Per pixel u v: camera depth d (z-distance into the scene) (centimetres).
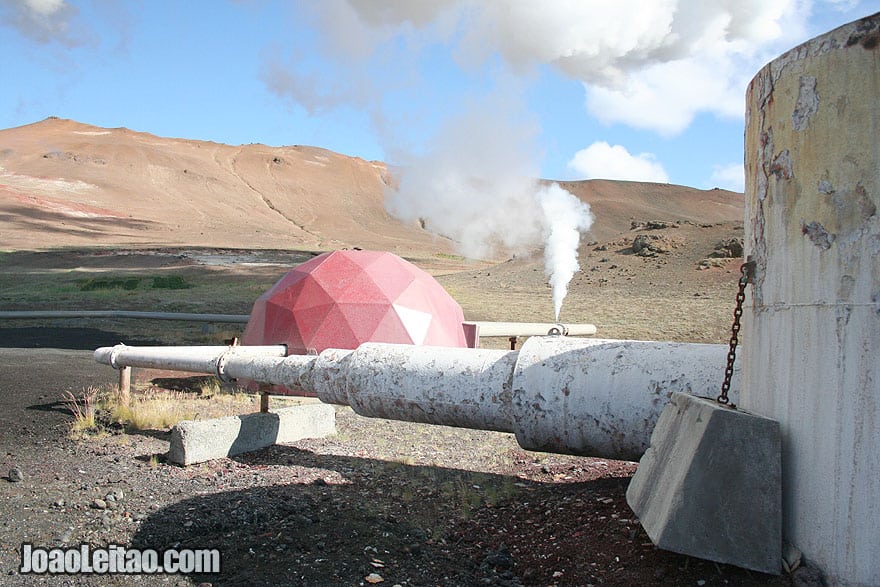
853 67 308
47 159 13862
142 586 365
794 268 329
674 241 4469
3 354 1513
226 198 13862
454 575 391
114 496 507
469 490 568
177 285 4047
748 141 372
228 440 655
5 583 361
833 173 312
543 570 397
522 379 472
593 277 4019
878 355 299
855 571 303
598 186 19100
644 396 437
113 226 9312
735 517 331
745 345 373
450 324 1346
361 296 1223
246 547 421
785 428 333
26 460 619
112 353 884
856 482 303
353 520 477
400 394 541
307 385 631
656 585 353
